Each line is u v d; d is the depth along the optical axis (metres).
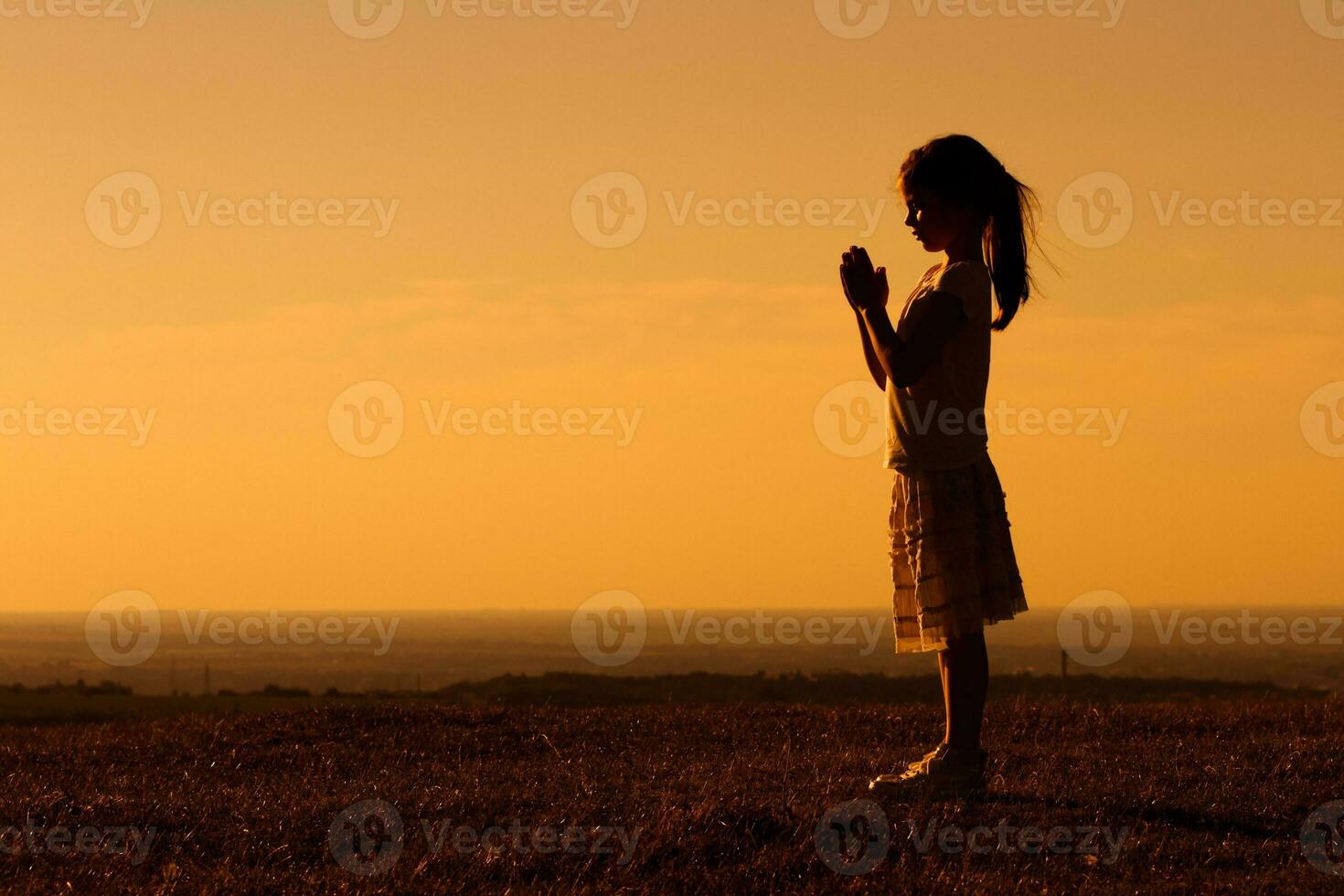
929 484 4.67
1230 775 5.20
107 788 5.29
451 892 3.49
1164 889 3.48
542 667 139.75
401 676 123.25
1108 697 16.53
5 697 20.48
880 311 4.61
